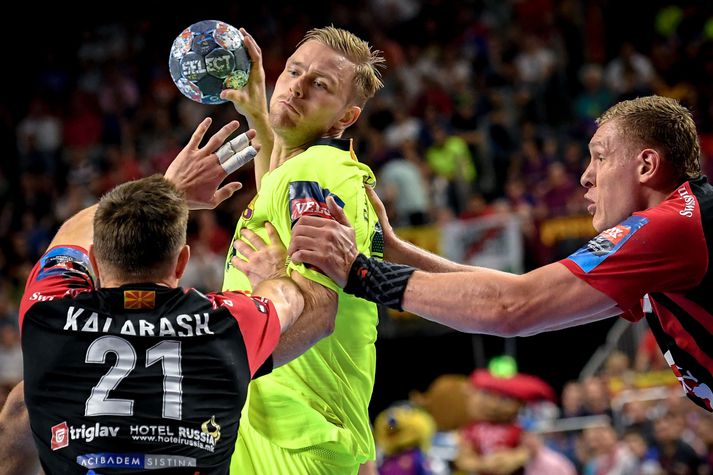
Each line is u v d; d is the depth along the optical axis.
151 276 7.01
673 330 7.82
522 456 18.39
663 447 18.48
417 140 34.00
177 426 6.64
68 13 44.47
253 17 42.50
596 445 19.52
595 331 28.73
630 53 37.50
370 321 8.68
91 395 6.64
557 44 39.09
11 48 42.97
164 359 6.75
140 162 36.97
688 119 7.89
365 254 8.51
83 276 7.55
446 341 29.61
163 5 44.03
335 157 8.55
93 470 6.51
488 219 28.66
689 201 7.57
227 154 8.42
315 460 8.34
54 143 38.69
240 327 7.06
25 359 6.86
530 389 19.09
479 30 40.34
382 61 9.29
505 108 36.38
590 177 8.16
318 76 8.77
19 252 33.81
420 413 19.81
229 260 8.97
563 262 7.49
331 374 8.48
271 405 8.37
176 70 8.94
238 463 8.45
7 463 8.40
